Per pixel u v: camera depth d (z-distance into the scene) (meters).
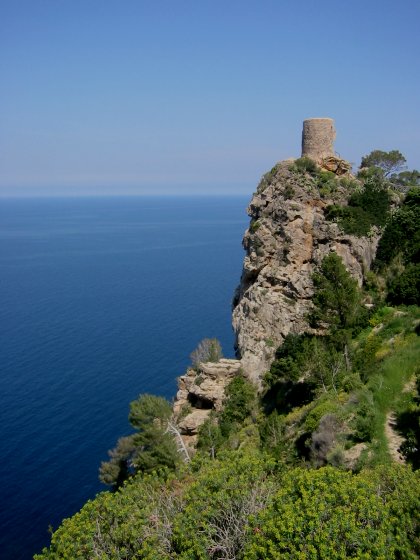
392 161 70.94
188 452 47.72
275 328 54.53
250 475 19.69
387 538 15.64
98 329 130.00
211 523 17.91
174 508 19.66
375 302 51.06
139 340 120.38
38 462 71.06
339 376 40.78
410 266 52.38
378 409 31.47
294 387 48.00
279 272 55.94
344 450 28.58
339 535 15.34
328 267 44.94
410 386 32.88
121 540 18.50
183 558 16.55
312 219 55.72
